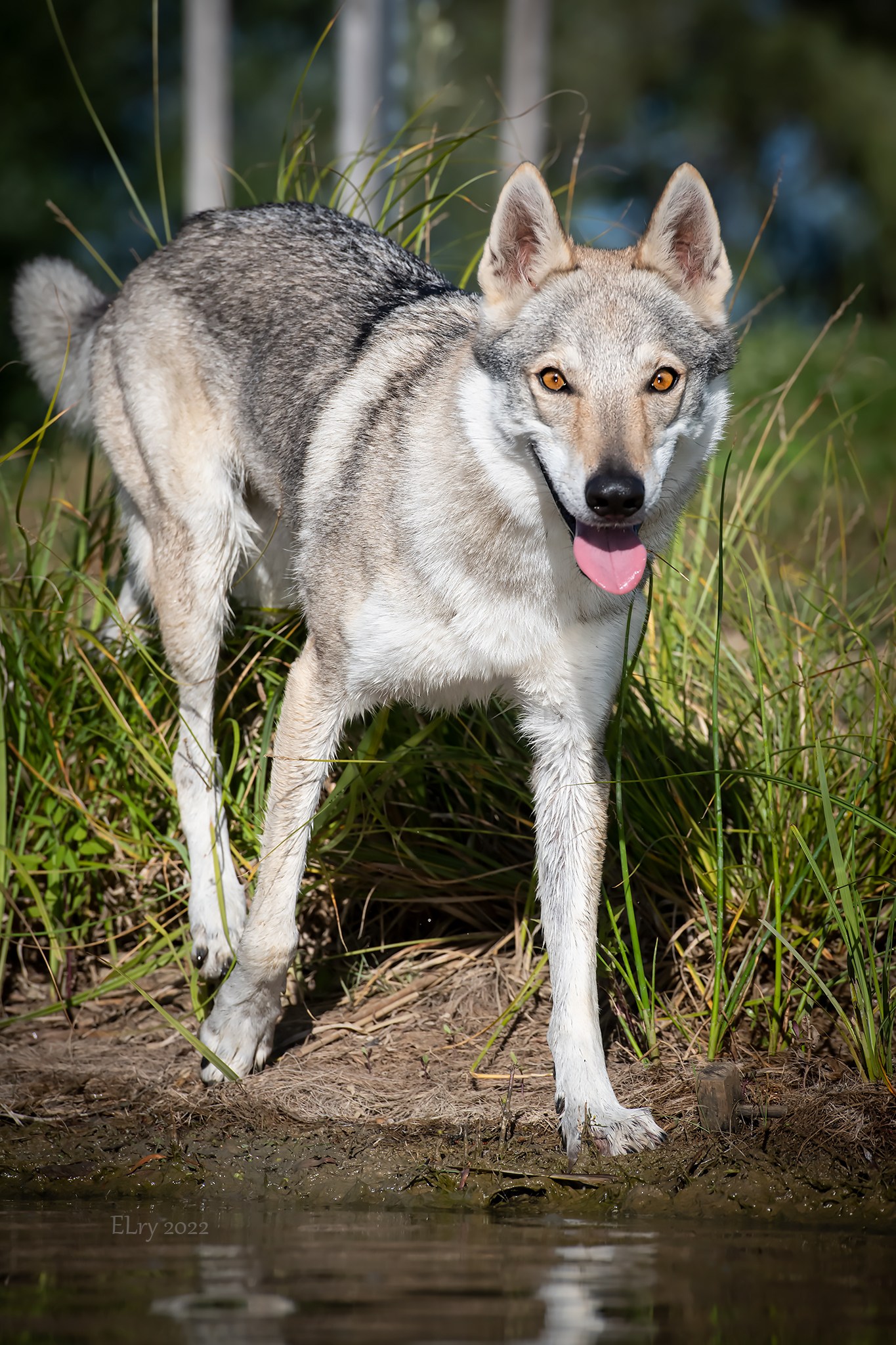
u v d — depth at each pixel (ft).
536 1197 14.32
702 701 21.95
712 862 18.84
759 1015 17.85
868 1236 13.01
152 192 112.27
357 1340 10.03
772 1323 10.62
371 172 23.22
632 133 141.59
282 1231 13.00
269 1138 15.64
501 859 20.79
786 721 20.56
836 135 135.74
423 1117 16.21
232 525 20.98
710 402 16.92
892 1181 14.48
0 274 102.17
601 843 17.04
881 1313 10.85
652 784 19.44
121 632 20.77
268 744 20.20
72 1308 10.67
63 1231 12.87
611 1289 11.36
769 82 136.15
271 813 17.65
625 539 15.55
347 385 18.75
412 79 59.26
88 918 20.35
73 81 109.70
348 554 17.44
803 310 81.71
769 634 22.91
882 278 129.29
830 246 140.46
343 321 19.74
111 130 113.70
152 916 19.65
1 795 18.79
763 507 24.35
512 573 16.38
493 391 16.30
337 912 19.65
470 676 17.16
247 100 123.85
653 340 15.90
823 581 23.27
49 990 19.54
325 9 128.98
